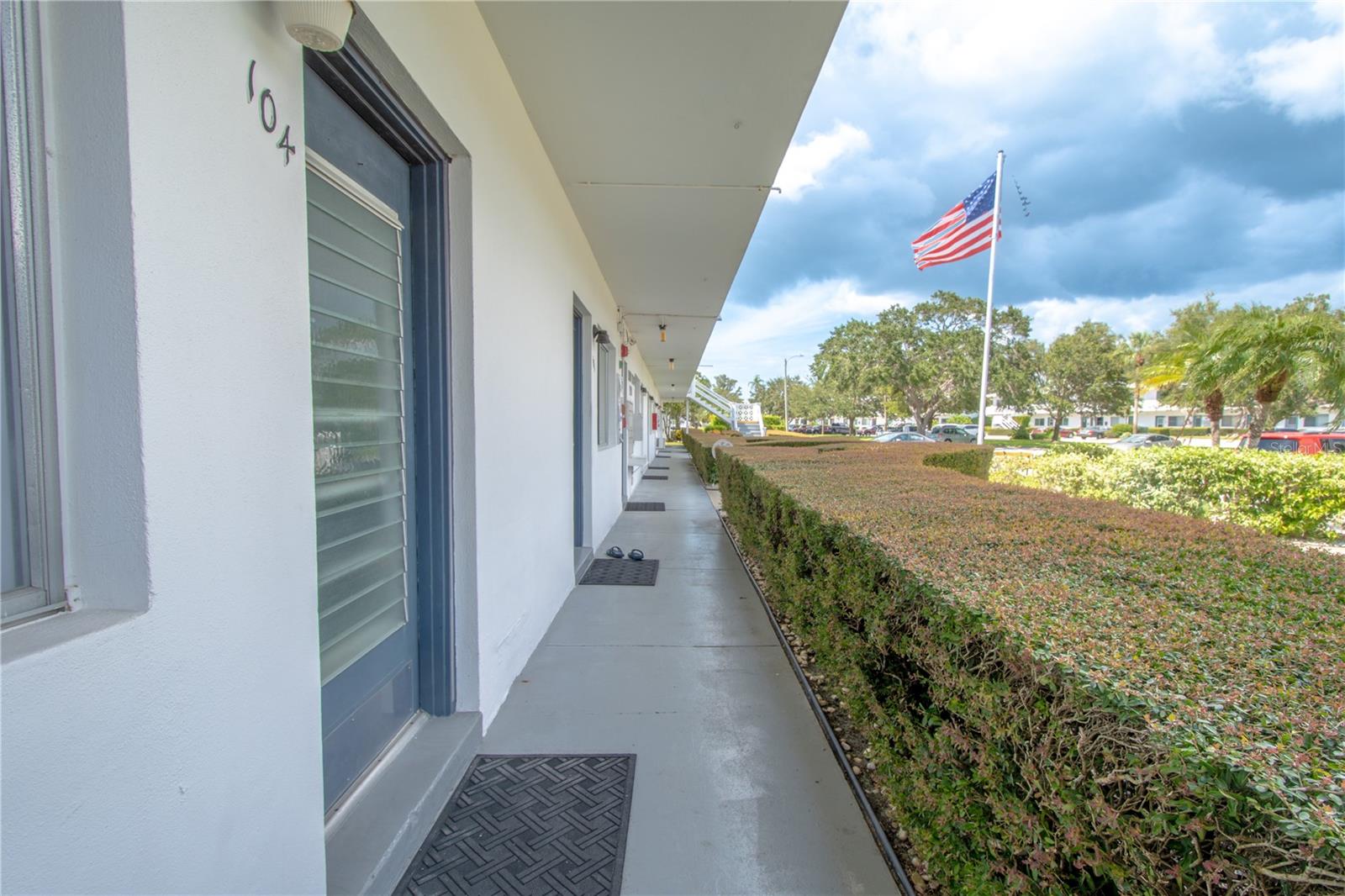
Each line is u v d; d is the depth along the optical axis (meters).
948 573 1.72
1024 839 1.23
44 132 0.97
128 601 1.00
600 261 6.19
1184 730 0.92
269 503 1.32
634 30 2.62
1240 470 8.67
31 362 0.94
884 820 2.08
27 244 0.94
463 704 2.49
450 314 2.39
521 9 2.49
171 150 1.05
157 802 1.02
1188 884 0.88
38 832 0.83
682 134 3.55
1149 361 16.25
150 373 0.99
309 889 1.46
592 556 5.68
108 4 0.96
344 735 1.89
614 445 7.95
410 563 2.37
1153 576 1.69
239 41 1.22
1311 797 0.78
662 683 3.08
